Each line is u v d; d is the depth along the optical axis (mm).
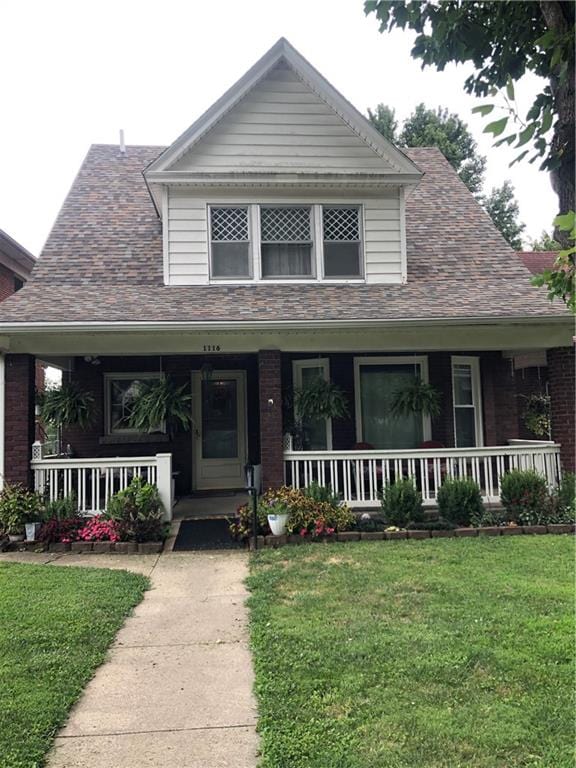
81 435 11000
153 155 13078
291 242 9922
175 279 9672
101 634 4574
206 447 11727
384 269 10000
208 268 9711
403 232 10078
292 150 9969
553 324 8938
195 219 9750
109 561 7066
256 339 8797
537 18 4266
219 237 9859
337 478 9078
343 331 8750
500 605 4969
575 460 8820
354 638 4312
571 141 3406
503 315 8617
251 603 5285
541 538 7629
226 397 11805
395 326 8586
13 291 15539
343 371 10609
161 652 4316
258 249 9781
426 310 8812
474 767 2793
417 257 10680
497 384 11039
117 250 10391
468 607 4938
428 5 4641
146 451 11203
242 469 11766
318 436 10625
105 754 3010
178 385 11359
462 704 3354
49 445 12562
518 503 8344
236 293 9414
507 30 4391
